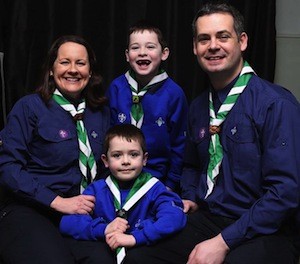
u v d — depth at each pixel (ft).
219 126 5.80
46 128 6.19
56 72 6.33
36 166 6.24
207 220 5.92
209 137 6.05
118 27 8.24
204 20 5.72
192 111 6.45
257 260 5.08
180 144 7.16
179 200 5.98
